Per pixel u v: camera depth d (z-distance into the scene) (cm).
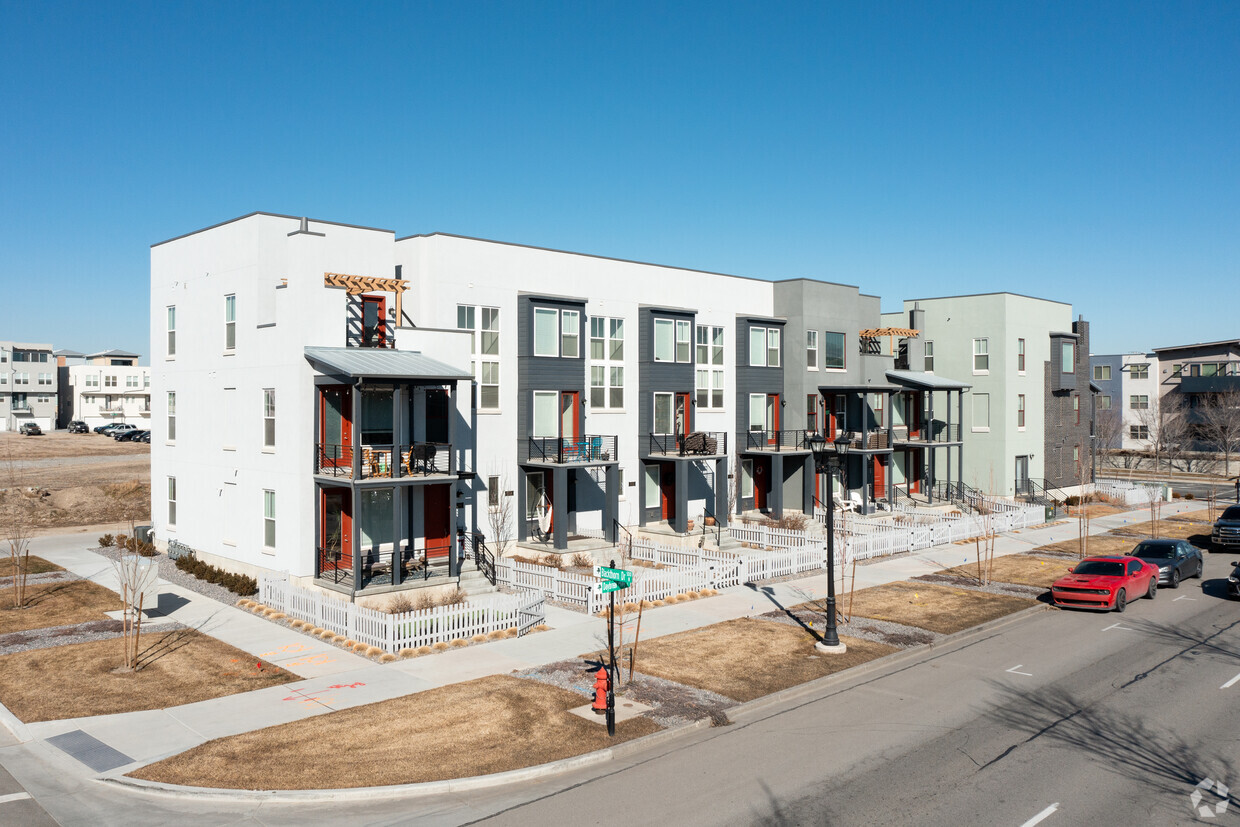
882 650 2042
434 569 2614
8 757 1406
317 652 2008
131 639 2105
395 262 3078
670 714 1580
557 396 3247
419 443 2647
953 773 1332
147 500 4847
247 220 2752
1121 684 1802
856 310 4400
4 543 3541
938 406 5156
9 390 11044
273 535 2638
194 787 1267
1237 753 1412
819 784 1290
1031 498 4912
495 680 1780
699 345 3856
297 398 2492
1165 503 5434
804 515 3988
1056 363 5288
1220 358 7775
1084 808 1204
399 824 1161
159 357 3316
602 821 1166
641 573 2616
